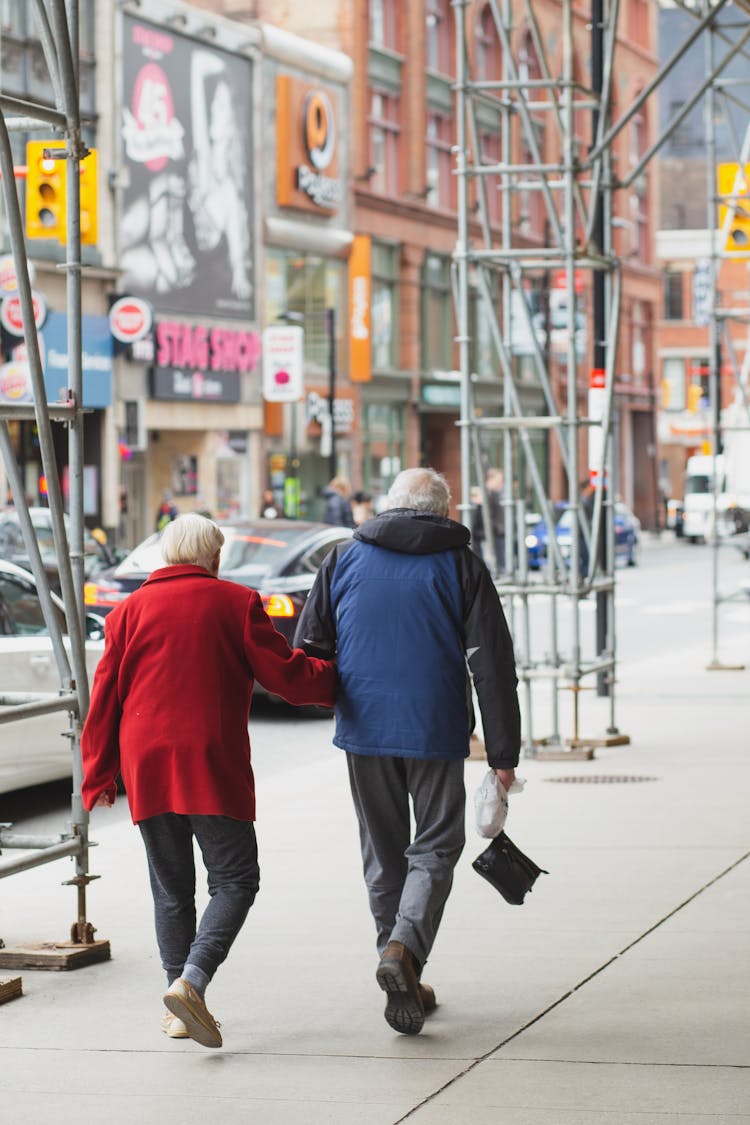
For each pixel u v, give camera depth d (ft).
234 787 36.42
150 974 42.42
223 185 238.68
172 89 225.76
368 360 274.16
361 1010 38.96
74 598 43.98
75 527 44.14
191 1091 33.63
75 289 43.78
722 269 482.69
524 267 82.12
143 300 212.84
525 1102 32.42
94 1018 38.70
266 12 280.92
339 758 82.58
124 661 36.94
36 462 200.54
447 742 36.96
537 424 79.00
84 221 93.35
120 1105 32.89
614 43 79.36
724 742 81.56
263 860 55.77
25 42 193.47
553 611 79.10
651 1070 34.22
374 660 37.19
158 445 234.17
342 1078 34.19
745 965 42.19
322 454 257.34
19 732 64.44
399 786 37.86
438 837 37.42
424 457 310.65
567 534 232.32
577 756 76.64
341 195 273.75
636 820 61.67
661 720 89.81
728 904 48.60
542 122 330.13
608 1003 39.09
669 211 530.27
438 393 305.73
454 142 316.19
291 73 259.19
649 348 427.33
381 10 293.23
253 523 102.63
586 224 79.10
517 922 46.83
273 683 36.55
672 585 219.20
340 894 50.67
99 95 210.59
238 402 240.53
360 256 272.72
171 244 225.15
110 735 37.42
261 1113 32.27
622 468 417.90
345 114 274.77
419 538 37.40
